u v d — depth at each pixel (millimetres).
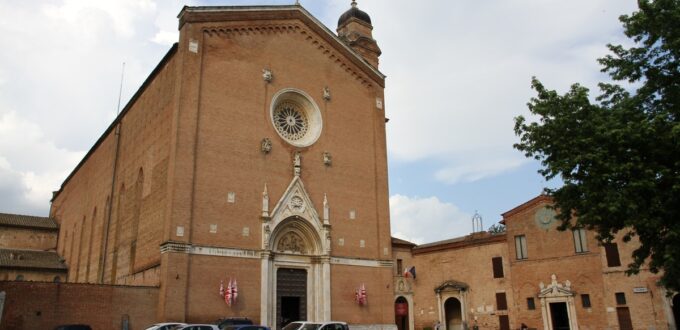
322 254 40750
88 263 52781
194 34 38062
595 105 25719
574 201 26047
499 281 53125
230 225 36438
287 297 39219
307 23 45094
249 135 39062
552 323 48969
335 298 40688
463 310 54719
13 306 29219
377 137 47562
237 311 35250
